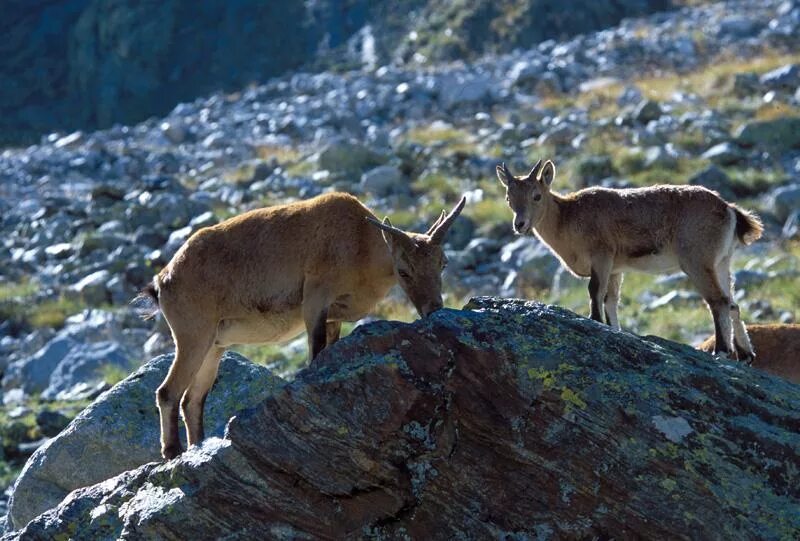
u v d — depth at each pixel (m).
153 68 117.75
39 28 125.31
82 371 39.72
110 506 18.09
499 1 109.69
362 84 85.38
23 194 65.62
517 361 17.00
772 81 66.81
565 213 24.53
